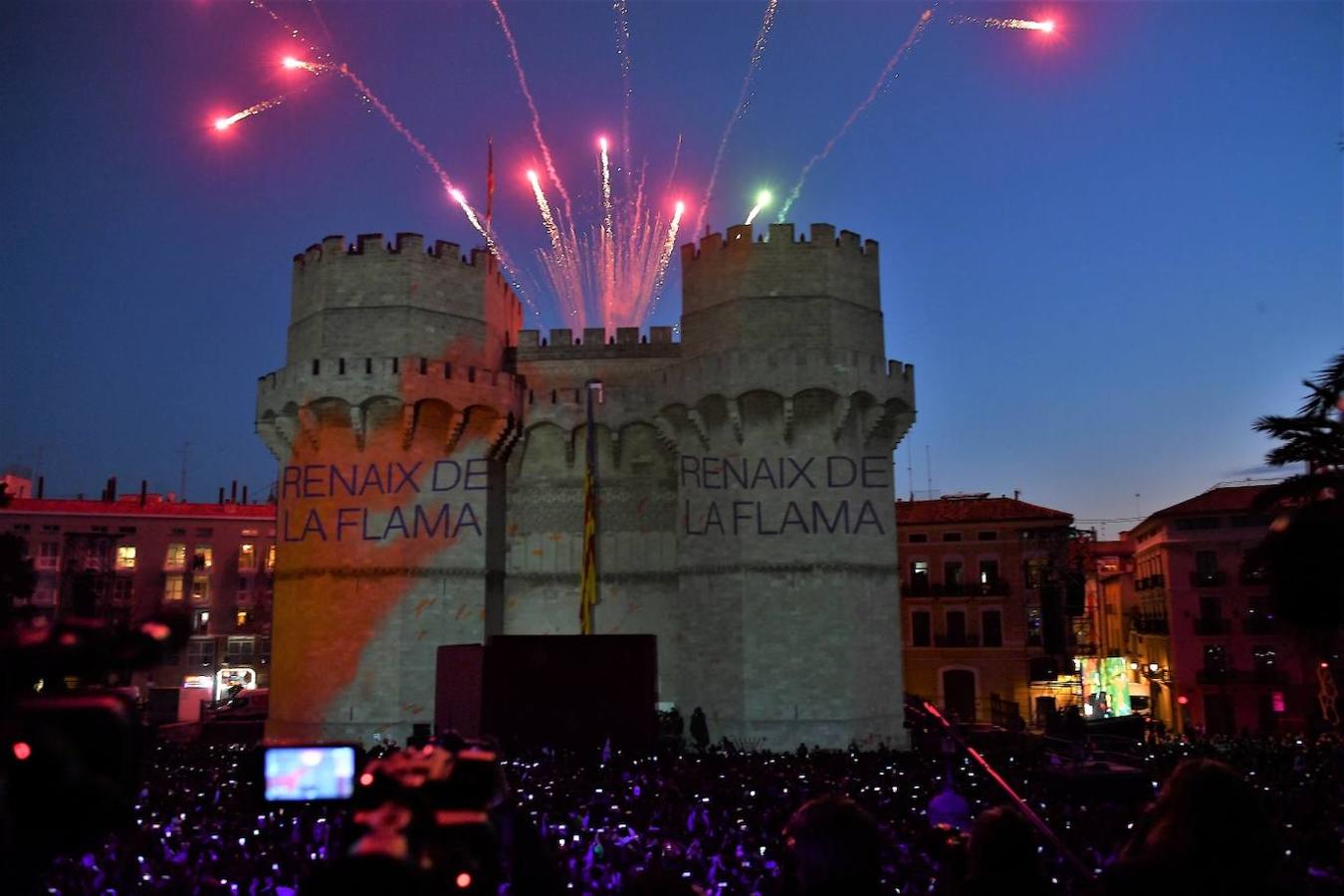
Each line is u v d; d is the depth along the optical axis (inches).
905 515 3147.1
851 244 2305.6
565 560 2369.6
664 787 1142.3
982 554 3046.3
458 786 176.9
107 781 123.5
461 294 2311.8
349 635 2138.3
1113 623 4077.3
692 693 2186.3
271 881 694.5
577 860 769.6
